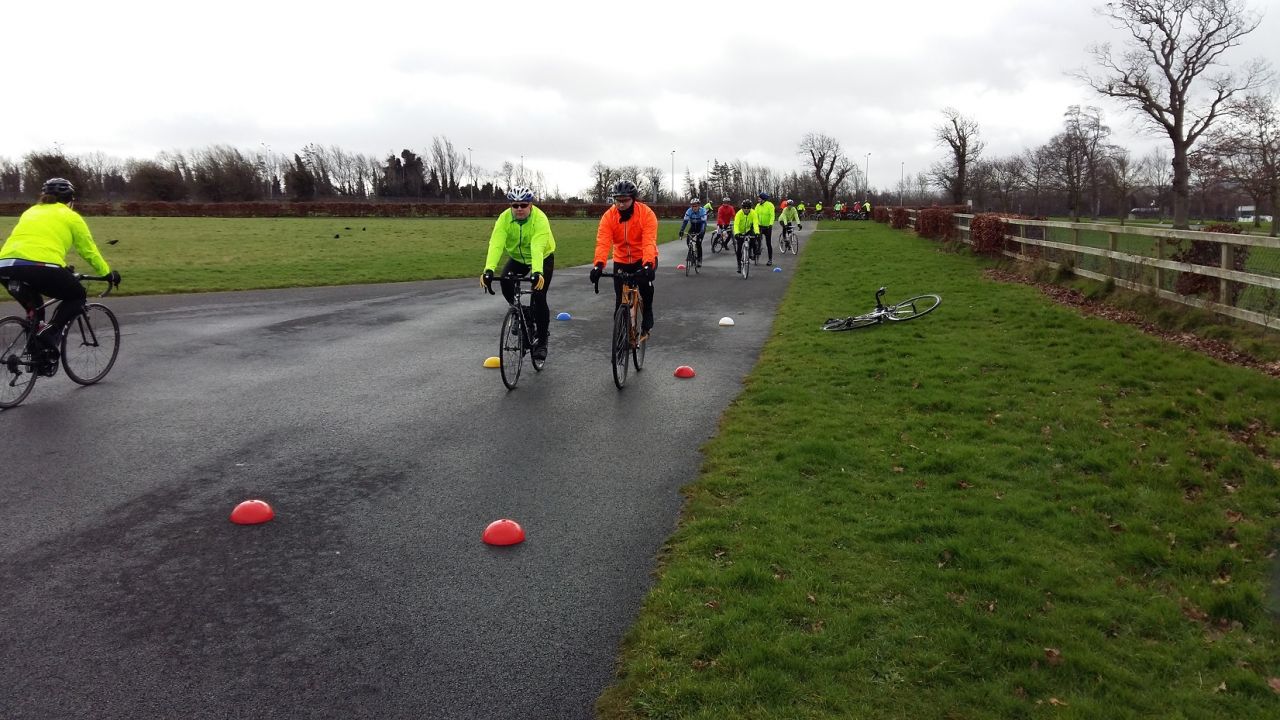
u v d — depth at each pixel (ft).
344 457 18.58
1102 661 10.53
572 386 25.90
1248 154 109.91
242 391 24.63
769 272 63.00
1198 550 14.06
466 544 14.07
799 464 17.79
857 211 221.25
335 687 9.96
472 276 60.90
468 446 19.49
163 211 212.43
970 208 105.29
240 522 14.78
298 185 287.28
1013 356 28.73
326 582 12.64
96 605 11.78
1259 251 32.58
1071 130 194.08
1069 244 47.06
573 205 232.12
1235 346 28.53
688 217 62.28
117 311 40.81
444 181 341.82
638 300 27.17
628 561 13.48
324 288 52.65
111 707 9.47
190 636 11.03
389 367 28.37
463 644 10.96
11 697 9.59
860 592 12.18
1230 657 10.89
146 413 21.97
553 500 16.11
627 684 10.01
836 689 9.84
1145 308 35.14
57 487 16.33
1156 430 20.33
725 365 29.17
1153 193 224.12
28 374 22.94
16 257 22.45
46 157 254.06
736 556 13.34
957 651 10.69
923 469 17.65
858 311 40.45
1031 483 16.88
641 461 18.49
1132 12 143.74
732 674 10.13
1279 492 16.35
